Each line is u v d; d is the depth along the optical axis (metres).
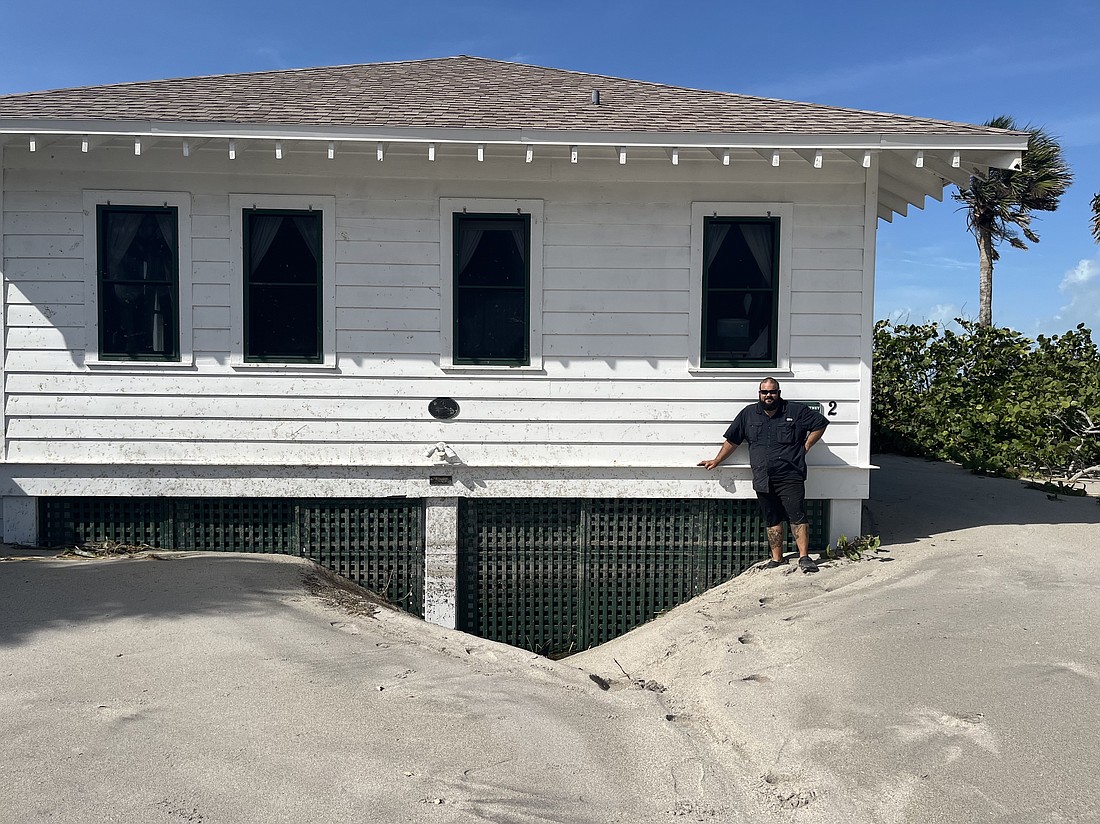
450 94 8.20
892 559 7.33
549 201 7.48
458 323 7.55
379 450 7.55
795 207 7.50
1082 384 12.37
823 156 7.28
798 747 4.16
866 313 7.54
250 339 7.47
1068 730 4.03
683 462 7.60
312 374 7.48
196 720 4.32
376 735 4.24
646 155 7.26
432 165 7.41
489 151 7.19
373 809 3.52
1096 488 10.70
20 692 4.57
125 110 6.90
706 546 7.73
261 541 7.68
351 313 7.48
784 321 7.54
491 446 7.58
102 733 4.12
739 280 7.59
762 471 7.20
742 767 4.05
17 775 3.70
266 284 7.46
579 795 3.72
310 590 6.75
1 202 7.26
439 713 4.57
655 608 7.76
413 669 5.29
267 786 3.68
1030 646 5.13
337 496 7.58
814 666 5.20
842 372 7.57
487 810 3.55
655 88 9.05
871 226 7.50
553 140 6.80
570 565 7.77
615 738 4.38
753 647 5.76
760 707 4.70
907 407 14.72
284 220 7.46
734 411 7.60
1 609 5.82
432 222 7.48
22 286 7.33
